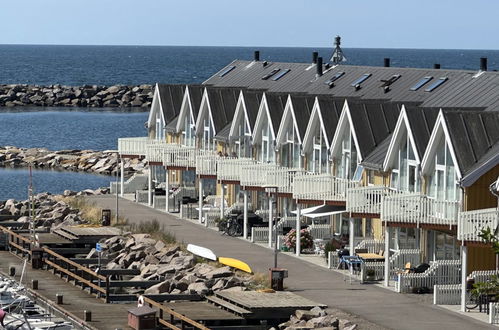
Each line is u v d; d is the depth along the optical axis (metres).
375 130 76.69
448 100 78.50
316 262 73.38
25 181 131.88
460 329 55.34
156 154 99.00
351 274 68.38
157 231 84.12
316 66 102.69
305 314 56.94
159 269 69.88
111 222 89.44
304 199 75.50
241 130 93.00
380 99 83.75
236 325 56.59
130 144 106.38
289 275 68.50
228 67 117.56
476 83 78.94
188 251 75.62
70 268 72.94
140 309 56.91
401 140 70.81
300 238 76.44
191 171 102.56
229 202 94.38
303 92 96.25
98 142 181.38
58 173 140.88
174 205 97.81
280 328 55.91
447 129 64.62
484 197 63.31
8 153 154.00
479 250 62.94
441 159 66.56
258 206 90.31
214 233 84.94
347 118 78.06
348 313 58.41
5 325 55.16
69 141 182.88
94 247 80.50
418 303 61.16
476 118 65.12
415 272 65.00
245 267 68.62
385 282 65.75
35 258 74.38
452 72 84.00
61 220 92.19
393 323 56.41
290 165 85.69
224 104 98.00
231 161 86.25
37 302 63.38
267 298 59.94
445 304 61.00
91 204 99.44
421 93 83.12
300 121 83.94
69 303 63.25
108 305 62.97
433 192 67.38
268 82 106.50
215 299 60.38
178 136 104.81
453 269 64.19
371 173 75.06
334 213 72.88
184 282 65.00
